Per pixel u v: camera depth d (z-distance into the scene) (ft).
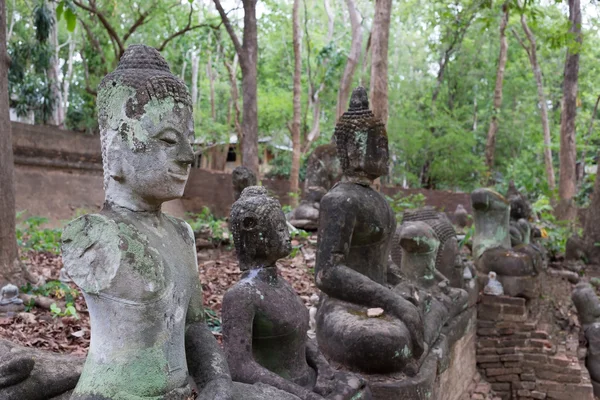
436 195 59.52
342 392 9.10
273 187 59.11
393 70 88.69
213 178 55.93
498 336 23.04
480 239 25.14
